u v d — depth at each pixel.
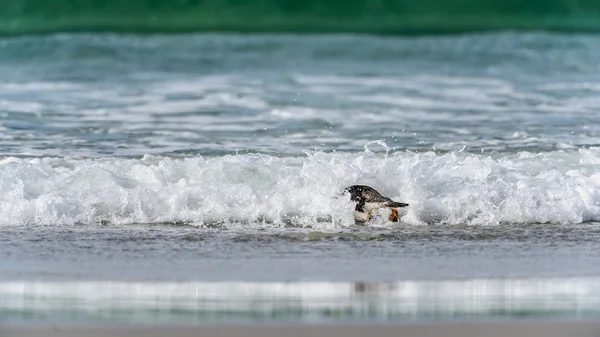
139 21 72.44
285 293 21.48
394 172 29.95
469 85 51.94
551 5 76.62
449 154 33.94
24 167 30.27
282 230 27.64
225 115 43.50
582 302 20.97
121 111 44.28
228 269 23.50
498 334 18.78
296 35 70.56
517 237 27.08
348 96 48.34
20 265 23.72
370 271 23.39
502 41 67.19
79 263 23.97
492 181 29.95
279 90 50.31
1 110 43.97
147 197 28.75
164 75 54.97
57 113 43.59
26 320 19.39
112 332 18.61
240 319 19.52
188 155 34.97
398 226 28.20
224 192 28.88
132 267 23.62
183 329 18.80
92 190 28.92
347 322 19.36
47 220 28.28
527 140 38.03
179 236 26.89
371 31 74.25
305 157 33.03
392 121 42.22
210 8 74.88
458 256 24.95
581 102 46.72
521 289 21.95
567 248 25.94
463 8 77.75
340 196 28.53
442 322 19.45
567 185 29.92
